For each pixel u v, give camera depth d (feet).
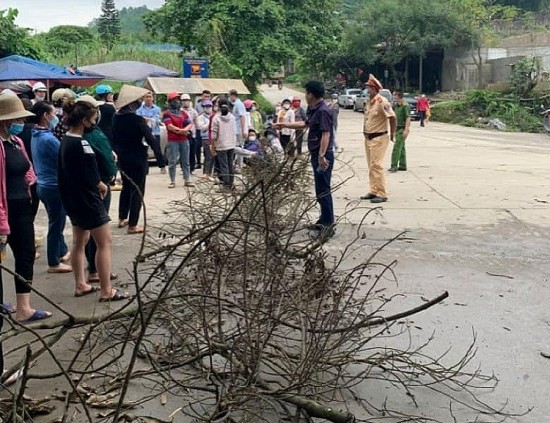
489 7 172.86
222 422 10.73
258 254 14.14
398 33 145.59
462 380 12.87
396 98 41.52
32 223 15.34
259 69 104.47
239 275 14.43
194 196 27.94
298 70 210.18
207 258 14.97
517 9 192.95
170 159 36.35
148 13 112.57
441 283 18.88
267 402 11.05
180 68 98.68
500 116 104.99
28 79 45.98
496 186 36.01
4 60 48.39
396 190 34.78
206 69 71.67
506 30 152.87
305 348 11.50
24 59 49.34
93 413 11.50
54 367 13.30
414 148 61.57
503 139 77.61
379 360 12.13
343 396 12.10
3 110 14.47
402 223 26.50
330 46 116.67
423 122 100.48
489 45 141.90
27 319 15.53
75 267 17.54
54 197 19.16
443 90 151.94
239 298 14.10
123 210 25.94
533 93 111.86
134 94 24.21
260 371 11.62
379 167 31.09
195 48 108.99
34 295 17.81
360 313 13.78
